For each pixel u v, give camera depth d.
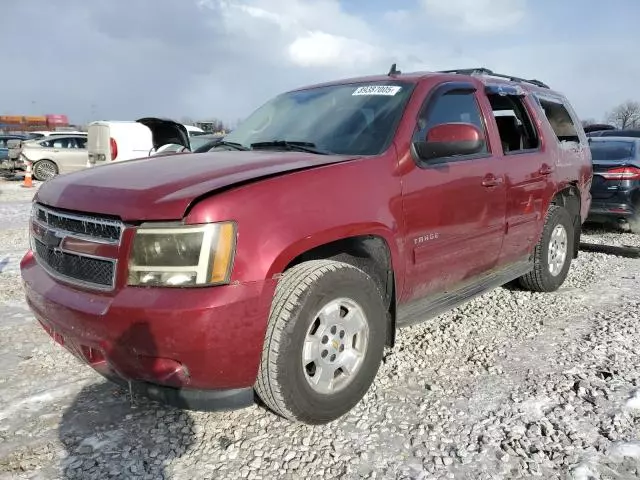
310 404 2.64
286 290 2.54
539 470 2.46
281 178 2.62
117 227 2.44
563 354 3.68
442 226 3.40
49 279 2.79
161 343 2.29
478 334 4.06
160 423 2.86
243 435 2.75
